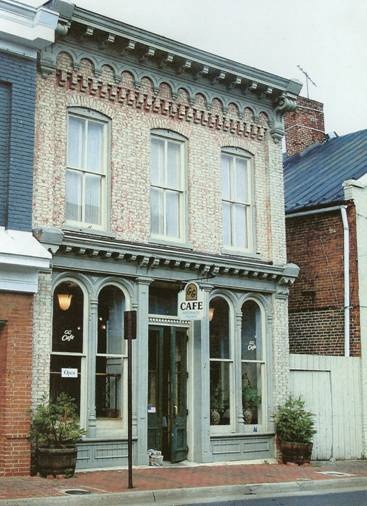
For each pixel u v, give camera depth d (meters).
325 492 14.15
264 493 13.84
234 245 18.83
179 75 17.97
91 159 16.45
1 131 14.78
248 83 19.02
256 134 19.52
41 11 15.05
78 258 15.56
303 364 19.44
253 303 19.11
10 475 13.82
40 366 14.66
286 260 20.88
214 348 18.09
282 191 19.69
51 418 14.05
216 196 18.41
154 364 16.97
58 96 15.89
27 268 14.30
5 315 14.13
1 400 14.05
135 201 16.80
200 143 18.31
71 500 11.52
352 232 21.09
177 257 16.95
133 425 15.96
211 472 15.69
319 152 27.44
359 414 20.20
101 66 16.59
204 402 17.30
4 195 14.62
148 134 17.31
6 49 14.84
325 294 21.44
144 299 16.56
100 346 16.08
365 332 20.67
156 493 12.55
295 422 18.03
